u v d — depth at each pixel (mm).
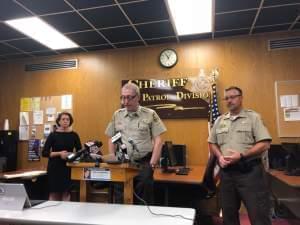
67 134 3791
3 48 5031
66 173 3588
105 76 5148
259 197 2418
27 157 5340
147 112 2305
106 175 1805
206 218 3863
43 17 3852
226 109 4523
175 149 4348
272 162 3883
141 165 2047
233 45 4633
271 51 4488
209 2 3527
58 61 5426
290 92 4355
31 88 5508
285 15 3902
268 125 4371
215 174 2947
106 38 4645
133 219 1472
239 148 2596
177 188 3258
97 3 3496
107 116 5055
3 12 3684
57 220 1443
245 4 3586
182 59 4805
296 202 3441
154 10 3705
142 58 4992
